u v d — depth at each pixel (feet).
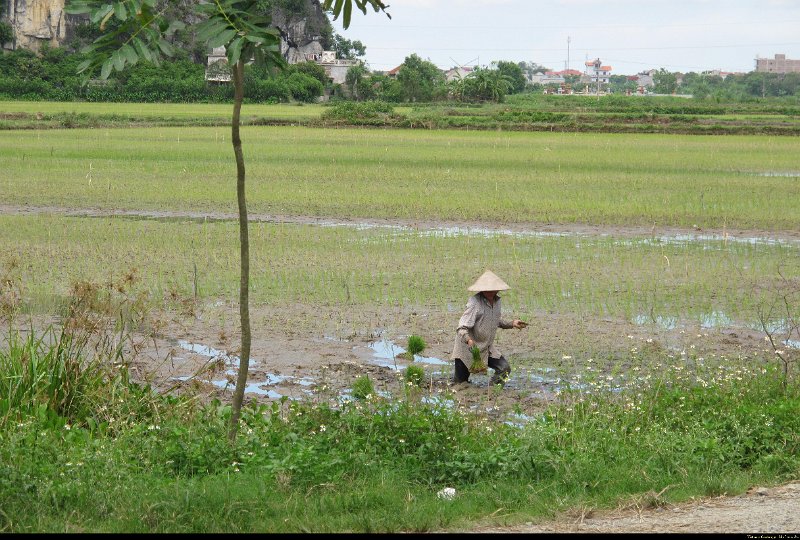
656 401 59.31
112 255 118.62
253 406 56.34
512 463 46.42
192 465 45.42
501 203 175.11
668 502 43.11
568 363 75.36
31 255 117.39
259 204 172.45
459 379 70.69
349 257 120.57
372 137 368.27
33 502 39.11
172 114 493.36
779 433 52.26
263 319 89.10
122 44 38.58
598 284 106.22
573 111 579.07
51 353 59.72
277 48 39.86
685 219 158.61
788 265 119.34
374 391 64.75
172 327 85.25
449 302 96.78
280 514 39.91
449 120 456.04
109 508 39.68
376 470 45.57
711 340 83.41
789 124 448.24
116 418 55.98
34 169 224.74
